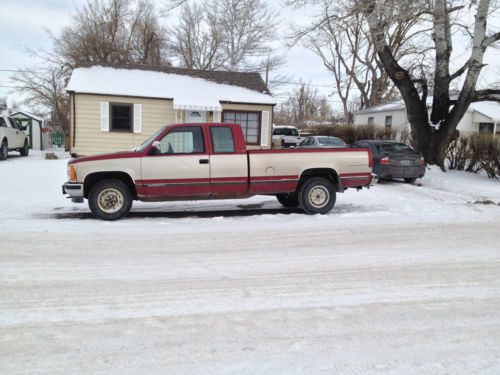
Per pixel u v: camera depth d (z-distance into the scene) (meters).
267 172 8.05
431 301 4.11
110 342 3.24
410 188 12.88
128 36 33.47
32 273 4.73
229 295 4.19
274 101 18.83
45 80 32.91
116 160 7.50
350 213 8.58
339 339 3.33
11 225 6.99
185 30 35.28
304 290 4.35
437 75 16.33
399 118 28.08
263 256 5.49
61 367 2.89
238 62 33.69
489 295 4.29
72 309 3.82
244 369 2.90
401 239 6.47
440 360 3.05
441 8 14.07
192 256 5.45
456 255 5.66
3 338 3.27
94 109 17.22
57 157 18.72
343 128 27.14
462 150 16.03
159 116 17.95
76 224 7.16
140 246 5.87
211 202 9.86
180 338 3.32
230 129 7.93
